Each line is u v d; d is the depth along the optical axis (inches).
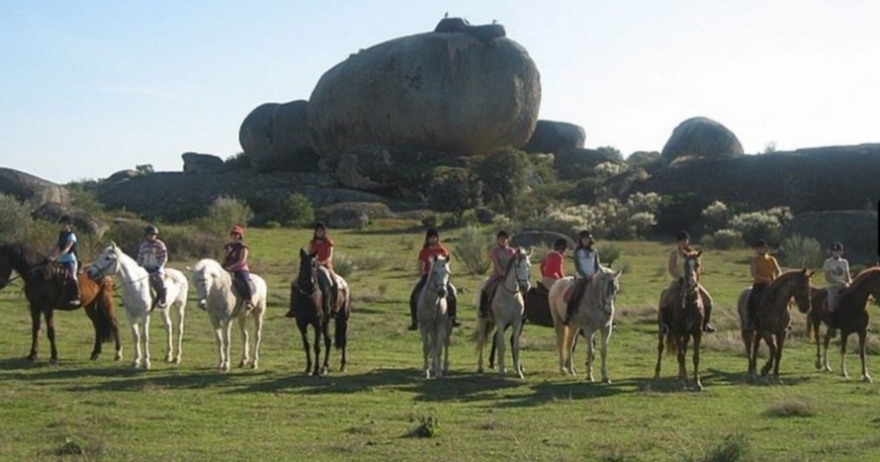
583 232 776.9
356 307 1175.0
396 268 1643.7
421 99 3110.2
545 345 965.2
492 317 784.9
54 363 790.5
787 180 2466.8
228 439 514.3
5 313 1092.5
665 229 2317.9
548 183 2891.2
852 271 1592.0
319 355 832.3
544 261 842.8
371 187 2886.3
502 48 3216.0
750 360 805.2
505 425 552.4
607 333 751.1
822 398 674.2
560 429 545.3
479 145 3198.8
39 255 795.4
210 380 719.1
